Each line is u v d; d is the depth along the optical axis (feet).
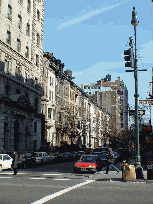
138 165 66.28
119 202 35.91
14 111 151.84
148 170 64.90
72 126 226.79
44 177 69.31
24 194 41.22
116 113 496.64
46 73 210.79
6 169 102.68
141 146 138.41
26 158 112.47
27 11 177.17
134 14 68.23
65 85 257.55
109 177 68.95
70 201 36.42
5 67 147.84
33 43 185.57
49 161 142.31
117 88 560.61
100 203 35.19
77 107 293.02
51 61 221.05
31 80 181.27
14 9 159.74
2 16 145.59
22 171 92.58
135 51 69.15
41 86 199.00
